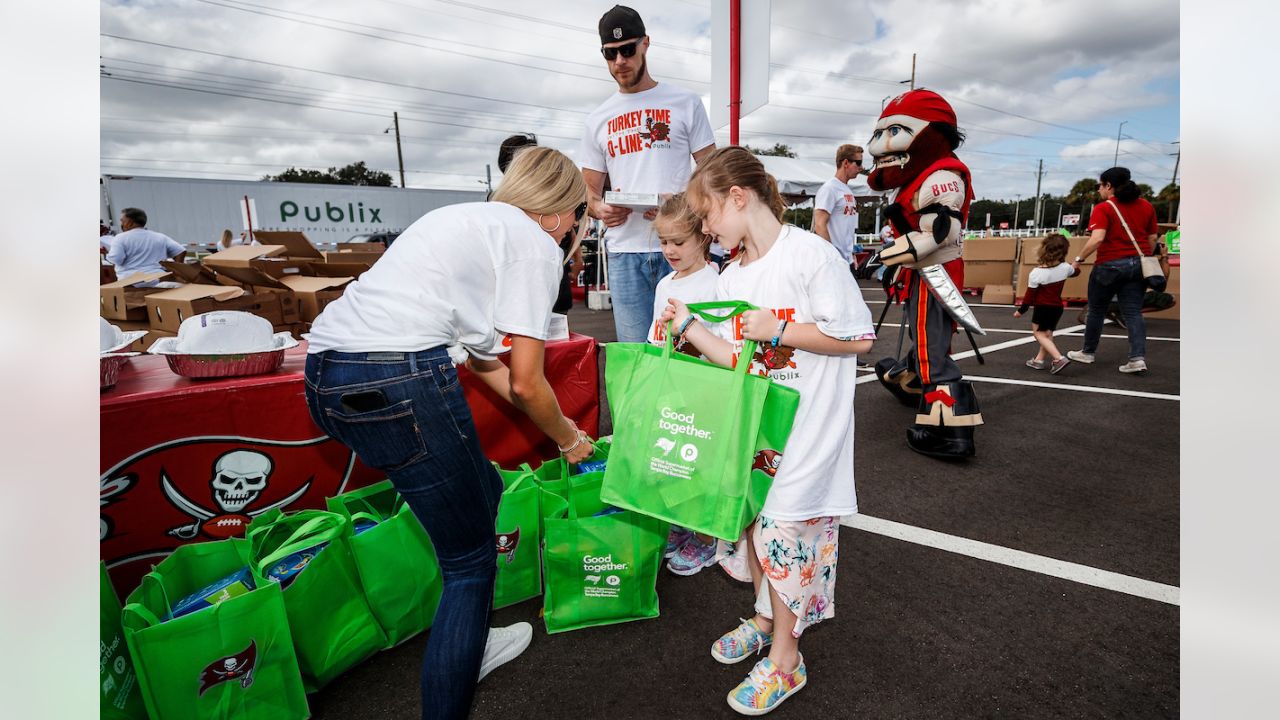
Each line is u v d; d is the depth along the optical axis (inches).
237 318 87.0
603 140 123.0
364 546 73.3
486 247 59.6
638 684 73.2
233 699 61.8
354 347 55.4
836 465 65.7
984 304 417.1
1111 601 85.7
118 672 61.3
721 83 162.1
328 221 770.8
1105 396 185.6
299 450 85.4
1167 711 66.8
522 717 68.7
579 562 80.0
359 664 77.1
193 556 70.8
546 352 106.7
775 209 69.9
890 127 127.6
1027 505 115.0
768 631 76.8
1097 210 209.5
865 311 63.2
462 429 58.6
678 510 61.7
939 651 76.9
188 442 77.3
